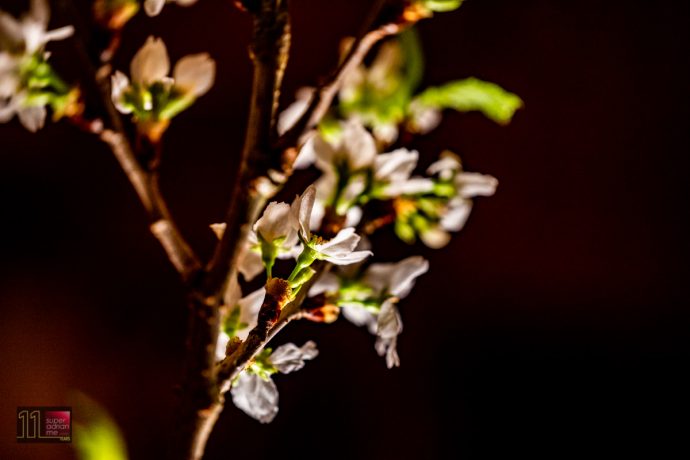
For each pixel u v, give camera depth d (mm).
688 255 886
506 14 905
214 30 843
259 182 432
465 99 509
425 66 854
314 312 458
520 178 888
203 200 816
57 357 750
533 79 904
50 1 663
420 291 836
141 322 778
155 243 803
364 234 485
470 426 811
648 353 855
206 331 434
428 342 829
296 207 438
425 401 811
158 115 441
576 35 914
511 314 855
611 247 888
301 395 778
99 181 812
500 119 514
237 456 747
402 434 794
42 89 432
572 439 815
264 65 434
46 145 800
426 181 494
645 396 835
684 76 921
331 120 497
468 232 865
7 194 781
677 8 920
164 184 807
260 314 432
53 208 792
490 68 891
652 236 894
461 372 828
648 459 811
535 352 846
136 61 443
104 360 760
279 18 434
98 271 787
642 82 920
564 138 906
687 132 914
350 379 796
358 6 867
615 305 872
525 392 830
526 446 810
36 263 773
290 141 434
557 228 887
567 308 866
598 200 897
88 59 432
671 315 870
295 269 435
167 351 774
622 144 910
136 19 812
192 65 446
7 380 731
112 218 804
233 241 433
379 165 472
